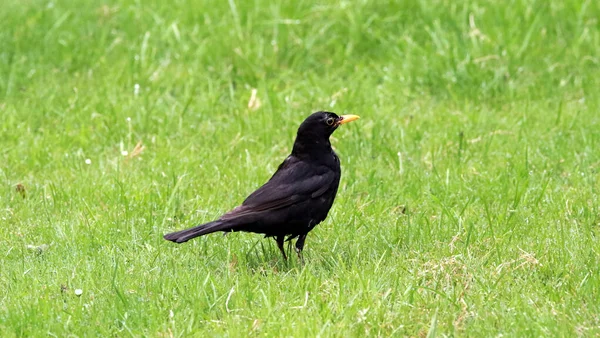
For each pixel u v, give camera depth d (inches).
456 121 549.3
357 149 512.4
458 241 386.9
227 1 703.1
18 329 311.7
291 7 679.1
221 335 304.2
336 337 299.3
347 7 679.1
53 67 639.1
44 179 480.1
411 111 572.7
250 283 341.7
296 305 325.7
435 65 612.7
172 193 436.8
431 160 496.7
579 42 640.4
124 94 593.6
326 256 379.6
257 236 405.4
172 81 611.8
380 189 457.1
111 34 679.1
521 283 338.0
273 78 629.6
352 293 329.4
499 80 596.7
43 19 690.2
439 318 311.4
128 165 496.4
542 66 622.8
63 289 341.7
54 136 530.6
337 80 613.9
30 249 391.5
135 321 315.6
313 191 368.5
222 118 566.3
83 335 310.0
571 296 324.8
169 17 689.0
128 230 409.1
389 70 624.1
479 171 476.7
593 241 378.0
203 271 359.9
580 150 502.3
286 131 540.7
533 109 567.2
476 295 326.6
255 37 658.8
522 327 301.9
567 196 435.5
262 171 482.3
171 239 341.7
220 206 440.5
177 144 528.1
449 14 668.1
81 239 398.9
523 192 435.5
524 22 664.4
